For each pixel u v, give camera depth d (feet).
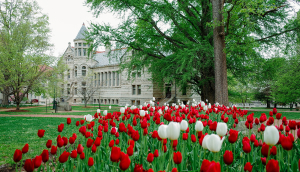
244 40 47.93
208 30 68.49
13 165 17.40
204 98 71.67
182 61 55.36
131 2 57.93
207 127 19.61
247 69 65.57
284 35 59.98
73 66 175.42
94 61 174.19
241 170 10.43
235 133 8.84
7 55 80.74
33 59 83.71
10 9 99.14
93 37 63.16
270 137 8.08
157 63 68.69
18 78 84.02
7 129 36.35
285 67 90.89
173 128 8.10
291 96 88.17
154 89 126.31
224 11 47.75
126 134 16.88
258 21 60.18
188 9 68.69
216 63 50.11
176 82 76.69
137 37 67.00
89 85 142.82
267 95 136.15
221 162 10.23
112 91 157.48
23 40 92.94
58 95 104.32
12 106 124.57
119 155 7.70
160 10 61.00
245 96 129.29
